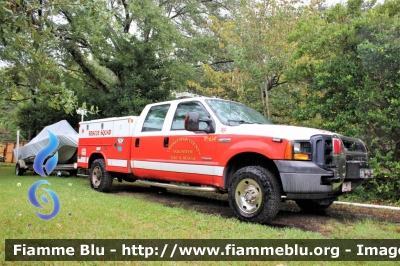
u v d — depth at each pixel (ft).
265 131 16.08
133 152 22.98
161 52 51.39
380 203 23.21
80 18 40.57
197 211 19.08
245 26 34.81
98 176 26.53
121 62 48.62
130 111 44.75
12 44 12.46
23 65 21.67
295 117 28.14
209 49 58.08
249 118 19.67
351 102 24.38
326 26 25.77
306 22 28.71
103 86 57.62
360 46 22.50
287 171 14.85
